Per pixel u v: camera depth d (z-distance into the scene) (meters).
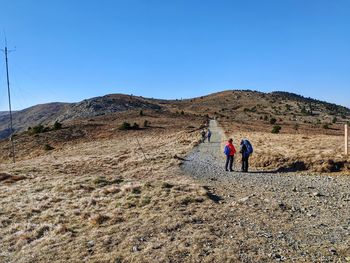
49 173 28.70
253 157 25.31
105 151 52.78
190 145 44.41
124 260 8.97
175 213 12.39
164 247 9.50
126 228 11.34
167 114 147.12
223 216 11.90
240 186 17.17
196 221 11.55
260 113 191.75
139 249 9.60
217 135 62.22
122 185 18.81
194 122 115.19
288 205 12.96
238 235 10.03
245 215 11.89
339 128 109.38
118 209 13.55
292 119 161.75
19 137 93.19
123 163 31.11
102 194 16.77
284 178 19.03
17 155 75.44
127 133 88.56
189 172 23.12
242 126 95.12
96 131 93.94
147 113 142.75
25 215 14.95
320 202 13.29
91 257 9.40
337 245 8.88
